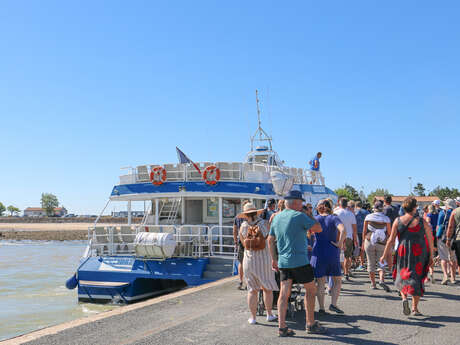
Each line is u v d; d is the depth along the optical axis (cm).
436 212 1152
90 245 1338
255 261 642
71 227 9988
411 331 591
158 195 1429
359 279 1080
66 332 611
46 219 12631
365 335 575
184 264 1216
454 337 561
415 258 668
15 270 2672
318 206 742
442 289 923
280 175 1330
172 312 730
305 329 614
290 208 609
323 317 679
